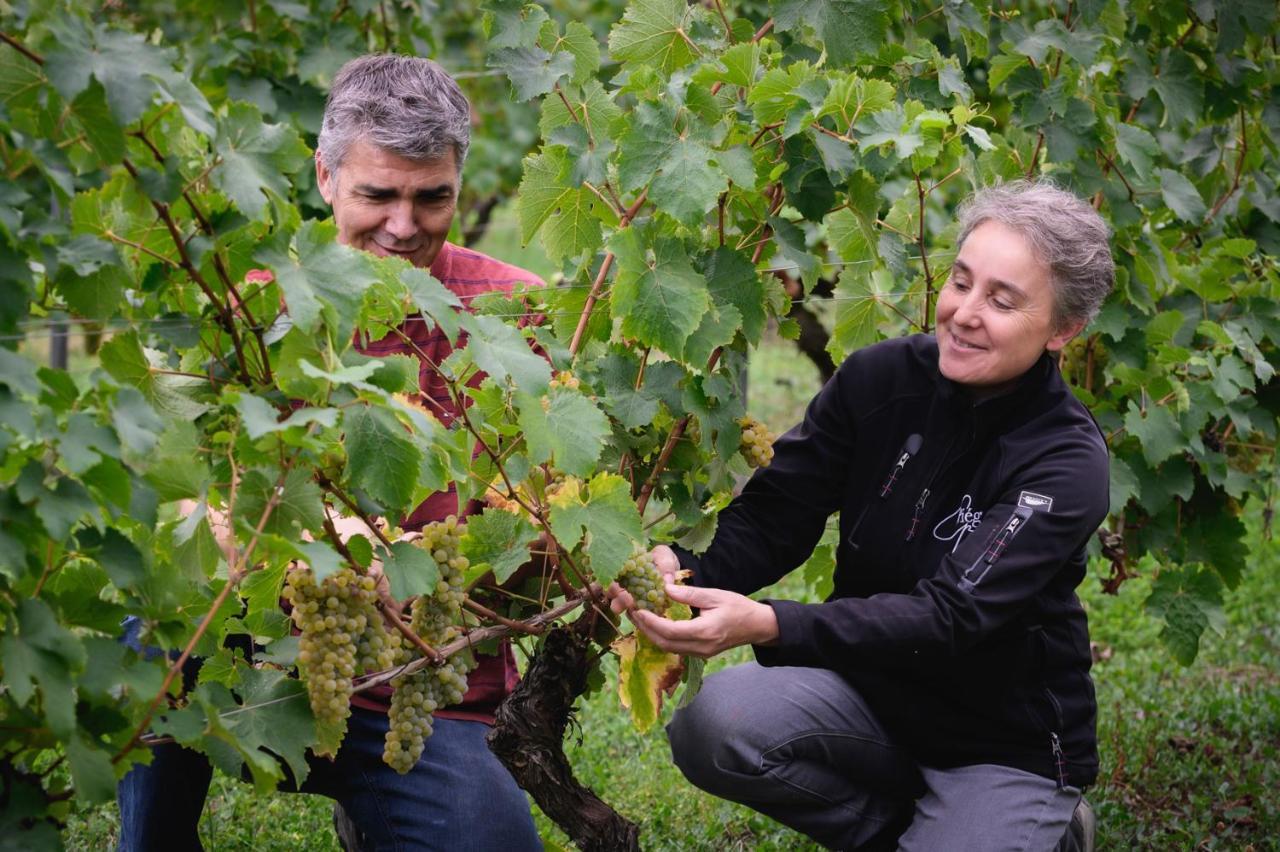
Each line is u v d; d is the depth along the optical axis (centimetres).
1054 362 261
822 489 277
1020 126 336
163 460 190
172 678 183
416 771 262
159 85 177
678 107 237
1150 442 338
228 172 182
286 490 191
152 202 182
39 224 169
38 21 166
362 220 270
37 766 323
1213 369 341
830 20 262
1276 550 623
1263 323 363
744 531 274
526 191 253
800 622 238
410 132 260
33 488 162
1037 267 240
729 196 256
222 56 460
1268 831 361
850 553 273
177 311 203
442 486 210
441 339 274
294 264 188
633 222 250
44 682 165
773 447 282
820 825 278
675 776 389
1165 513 369
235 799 365
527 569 254
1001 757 262
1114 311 336
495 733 244
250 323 201
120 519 196
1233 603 558
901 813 283
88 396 172
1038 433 253
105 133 173
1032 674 259
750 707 271
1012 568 242
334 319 188
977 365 247
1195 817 370
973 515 256
